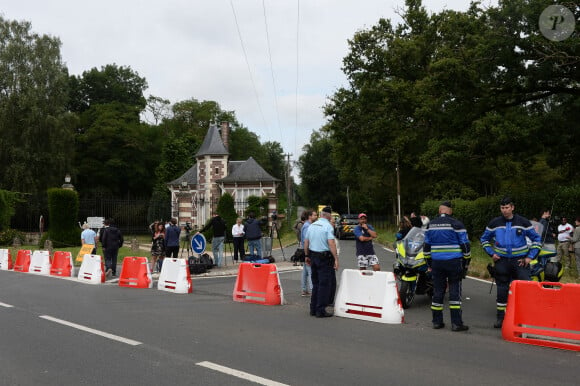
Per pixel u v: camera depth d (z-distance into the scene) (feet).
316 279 30.14
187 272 41.24
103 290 42.09
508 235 26.76
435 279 26.50
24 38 161.27
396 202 194.29
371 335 24.70
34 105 150.71
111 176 198.70
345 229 124.26
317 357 20.38
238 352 21.13
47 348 21.79
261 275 35.42
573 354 21.15
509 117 71.72
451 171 84.38
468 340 23.73
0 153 148.36
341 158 128.98
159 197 165.89
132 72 233.96
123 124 199.72
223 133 177.99
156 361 19.72
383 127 104.63
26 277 53.21
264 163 303.07
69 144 162.91
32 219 134.82
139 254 78.59
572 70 64.64
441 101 77.10
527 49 63.87
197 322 27.76
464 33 72.79
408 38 107.34
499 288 26.96
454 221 26.13
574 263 58.03
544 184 111.86
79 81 217.97
